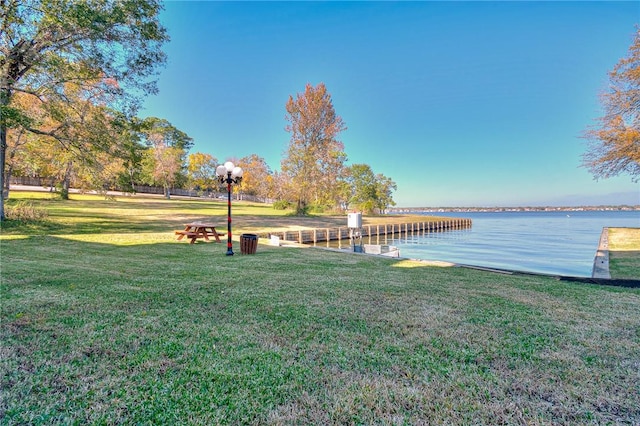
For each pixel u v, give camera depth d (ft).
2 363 8.45
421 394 7.41
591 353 9.63
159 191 179.22
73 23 33.09
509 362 9.00
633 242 45.60
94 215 64.28
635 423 6.50
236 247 34.55
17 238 34.30
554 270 40.06
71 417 6.45
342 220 104.17
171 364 8.64
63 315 12.14
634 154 48.44
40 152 49.49
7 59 34.88
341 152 109.81
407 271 23.45
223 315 12.61
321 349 9.68
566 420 6.57
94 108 42.19
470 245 69.72
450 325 11.82
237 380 7.91
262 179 204.23
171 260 25.62
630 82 49.65
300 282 18.67
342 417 6.57
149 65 42.75
